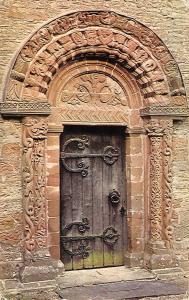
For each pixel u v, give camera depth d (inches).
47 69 307.9
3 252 304.0
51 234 318.3
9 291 294.5
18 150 308.2
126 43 324.8
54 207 318.3
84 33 315.0
